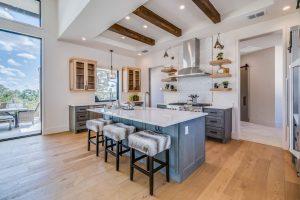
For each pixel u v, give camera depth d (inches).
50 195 71.6
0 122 184.2
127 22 156.4
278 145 137.5
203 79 183.5
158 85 247.0
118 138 92.7
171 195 71.8
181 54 205.6
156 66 243.4
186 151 87.0
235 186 78.2
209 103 177.9
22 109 197.3
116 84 253.8
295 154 85.2
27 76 184.5
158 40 200.8
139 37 182.7
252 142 147.3
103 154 118.6
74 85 189.2
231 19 135.4
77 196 70.9
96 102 225.6
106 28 149.4
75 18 129.4
